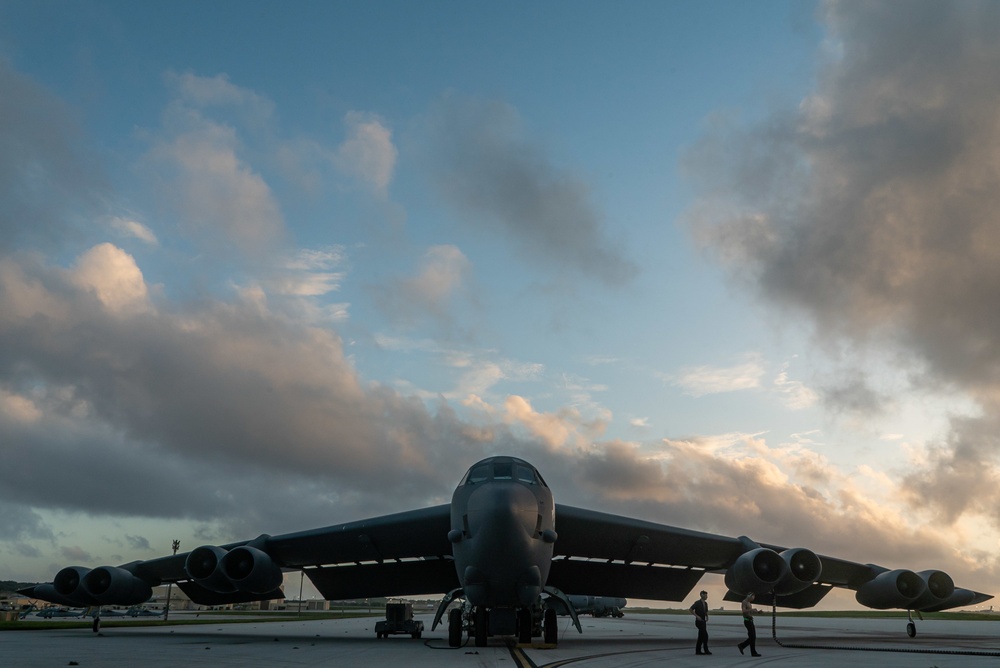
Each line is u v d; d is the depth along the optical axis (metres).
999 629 49.41
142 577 24.55
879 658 16.56
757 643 23.61
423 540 22.75
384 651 17.81
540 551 18.23
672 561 24.33
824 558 22.78
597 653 17.70
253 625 41.81
